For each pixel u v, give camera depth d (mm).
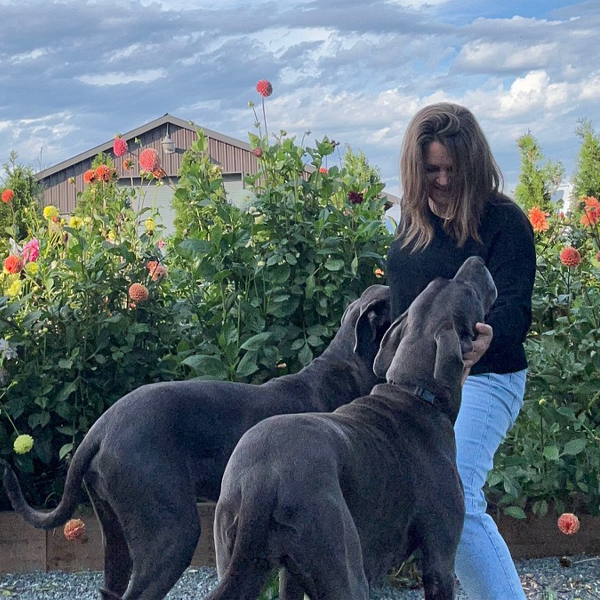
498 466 4145
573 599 3812
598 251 4719
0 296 4574
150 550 3020
